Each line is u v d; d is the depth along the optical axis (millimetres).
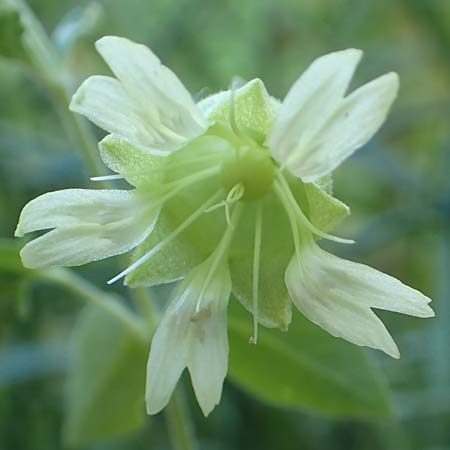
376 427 92
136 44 46
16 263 64
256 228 50
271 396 65
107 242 48
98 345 69
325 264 48
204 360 48
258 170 50
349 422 94
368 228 100
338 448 94
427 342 91
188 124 47
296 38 139
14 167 103
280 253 51
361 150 105
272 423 94
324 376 63
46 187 102
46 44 69
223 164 51
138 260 50
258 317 51
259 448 94
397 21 131
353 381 63
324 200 48
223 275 50
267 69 138
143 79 46
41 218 47
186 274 51
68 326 101
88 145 66
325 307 47
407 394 89
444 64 126
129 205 49
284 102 45
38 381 96
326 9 137
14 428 94
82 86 46
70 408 70
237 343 64
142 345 68
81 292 68
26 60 67
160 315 69
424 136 125
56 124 119
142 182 50
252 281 51
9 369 89
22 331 99
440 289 92
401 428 90
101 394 69
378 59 127
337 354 63
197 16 128
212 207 49
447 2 122
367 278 47
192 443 72
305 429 94
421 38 129
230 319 63
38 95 117
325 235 48
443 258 94
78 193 48
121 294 94
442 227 97
